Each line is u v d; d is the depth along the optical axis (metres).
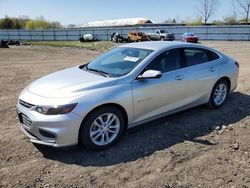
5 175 3.56
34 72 11.80
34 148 4.22
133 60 4.68
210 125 5.09
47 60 17.64
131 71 4.41
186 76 5.04
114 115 4.20
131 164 3.80
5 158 3.95
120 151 4.14
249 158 3.96
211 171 3.64
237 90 7.50
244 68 11.92
